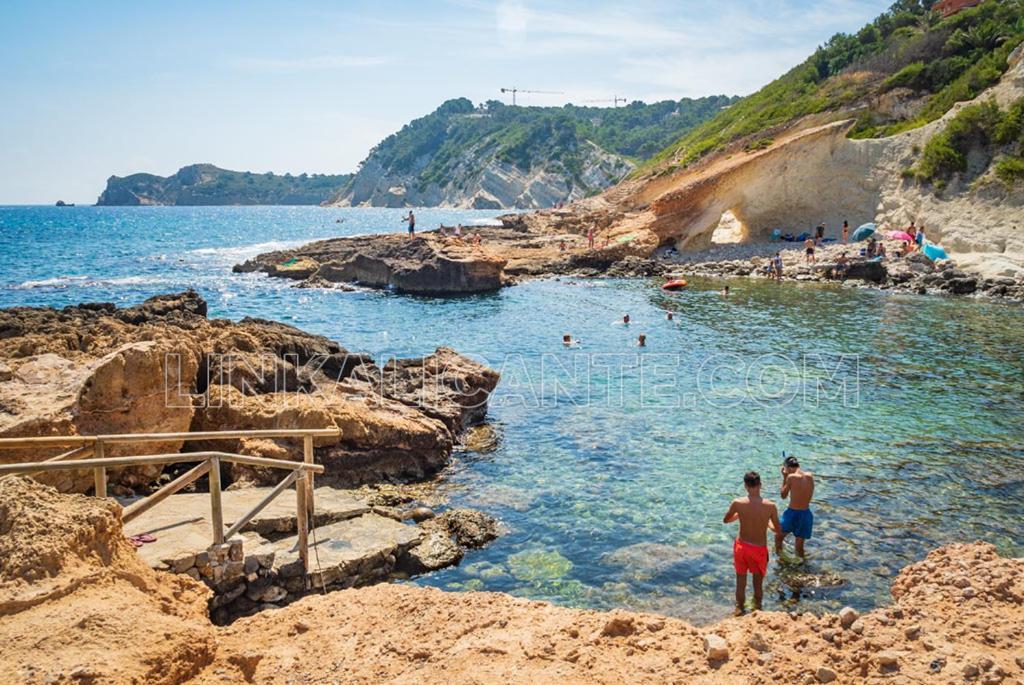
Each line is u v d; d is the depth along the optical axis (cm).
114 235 10138
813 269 4481
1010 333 2791
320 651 675
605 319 3269
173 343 1376
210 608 922
